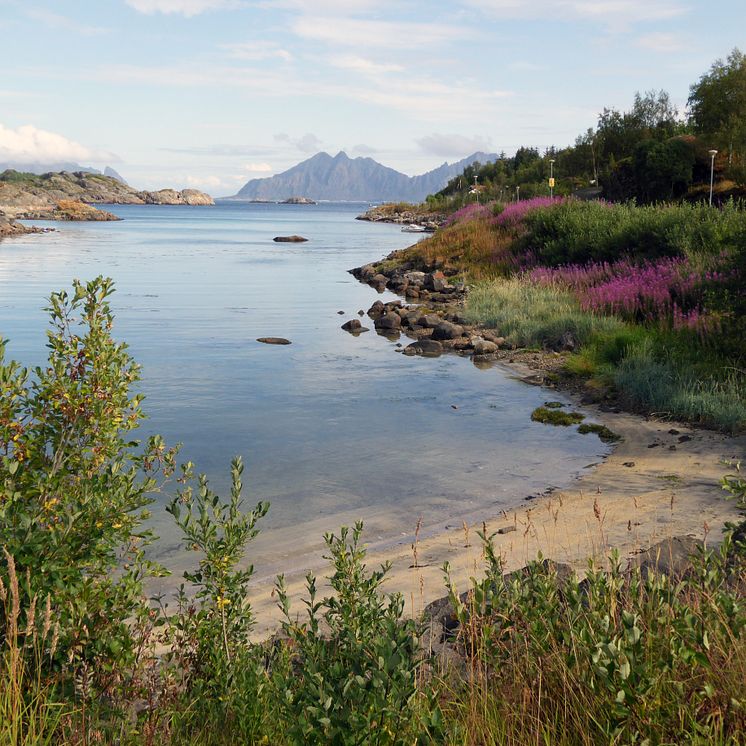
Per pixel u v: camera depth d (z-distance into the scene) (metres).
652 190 57.66
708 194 55.00
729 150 59.00
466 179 161.75
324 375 17.88
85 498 4.59
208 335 23.58
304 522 8.96
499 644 3.99
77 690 4.05
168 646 5.70
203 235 97.38
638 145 58.88
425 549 8.01
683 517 8.30
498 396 15.73
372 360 19.89
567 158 108.00
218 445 12.15
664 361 15.84
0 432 4.84
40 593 4.02
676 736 3.15
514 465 11.12
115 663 4.13
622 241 26.58
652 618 3.88
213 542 4.80
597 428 12.92
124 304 30.80
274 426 13.35
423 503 9.59
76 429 5.08
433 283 33.66
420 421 13.73
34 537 4.15
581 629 3.72
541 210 35.75
